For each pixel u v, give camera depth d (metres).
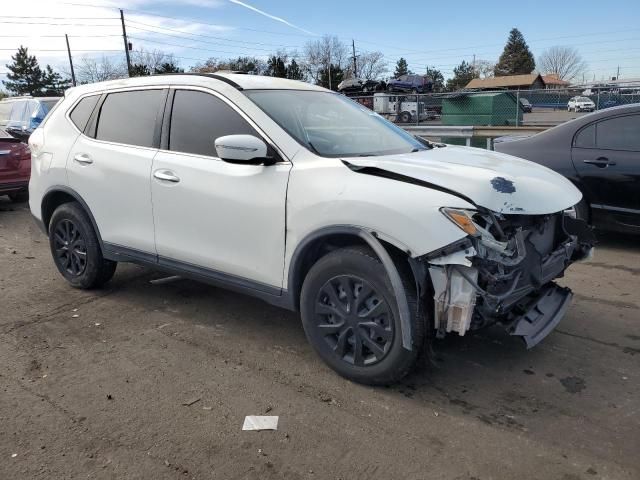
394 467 2.70
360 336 3.36
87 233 4.94
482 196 3.06
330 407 3.22
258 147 3.50
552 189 3.52
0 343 4.13
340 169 3.38
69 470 2.71
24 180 9.47
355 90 39.00
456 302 3.01
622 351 3.86
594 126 6.18
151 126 4.40
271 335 4.23
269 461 2.76
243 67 59.84
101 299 5.03
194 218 4.04
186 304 4.88
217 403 3.29
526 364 3.70
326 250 3.56
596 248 6.41
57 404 3.29
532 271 3.41
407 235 3.03
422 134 13.16
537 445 2.84
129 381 3.55
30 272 5.89
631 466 2.67
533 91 14.37
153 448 2.87
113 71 72.56
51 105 15.48
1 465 2.74
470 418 3.10
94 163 4.70
